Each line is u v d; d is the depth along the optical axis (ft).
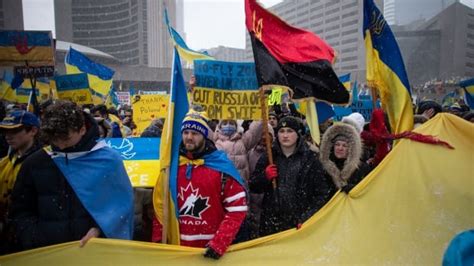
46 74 18.80
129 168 12.12
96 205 7.82
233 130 14.49
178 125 9.17
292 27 11.36
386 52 10.93
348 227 9.30
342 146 10.27
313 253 9.01
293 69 11.24
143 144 13.19
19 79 19.04
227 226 8.59
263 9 10.82
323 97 11.39
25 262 7.75
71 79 24.41
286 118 10.66
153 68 149.07
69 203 7.80
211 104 10.77
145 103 29.71
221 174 8.98
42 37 18.24
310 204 10.24
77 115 7.66
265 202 10.80
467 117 19.56
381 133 11.07
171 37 9.41
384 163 9.87
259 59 10.28
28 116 9.27
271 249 8.95
